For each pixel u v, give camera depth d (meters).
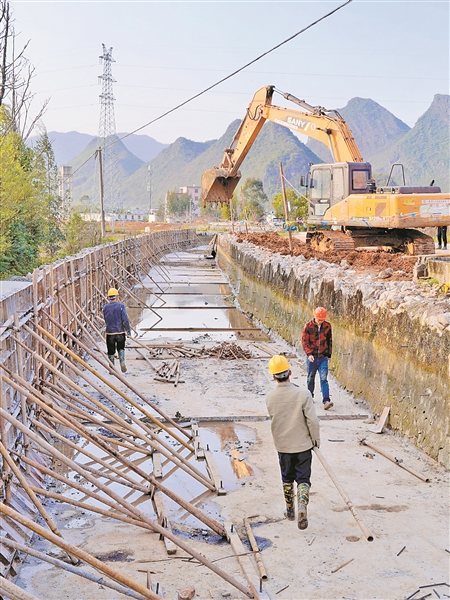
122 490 7.44
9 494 5.90
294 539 6.08
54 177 28.38
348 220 19.75
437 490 7.16
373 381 10.05
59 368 10.55
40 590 5.19
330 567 5.56
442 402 7.79
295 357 14.20
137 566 5.61
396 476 7.55
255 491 7.30
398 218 18.59
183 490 7.36
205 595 5.14
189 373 12.55
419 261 11.46
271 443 8.91
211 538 6.24
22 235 20.62
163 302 23.06
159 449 7.38
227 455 8.44
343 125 21.69
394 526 6.32
